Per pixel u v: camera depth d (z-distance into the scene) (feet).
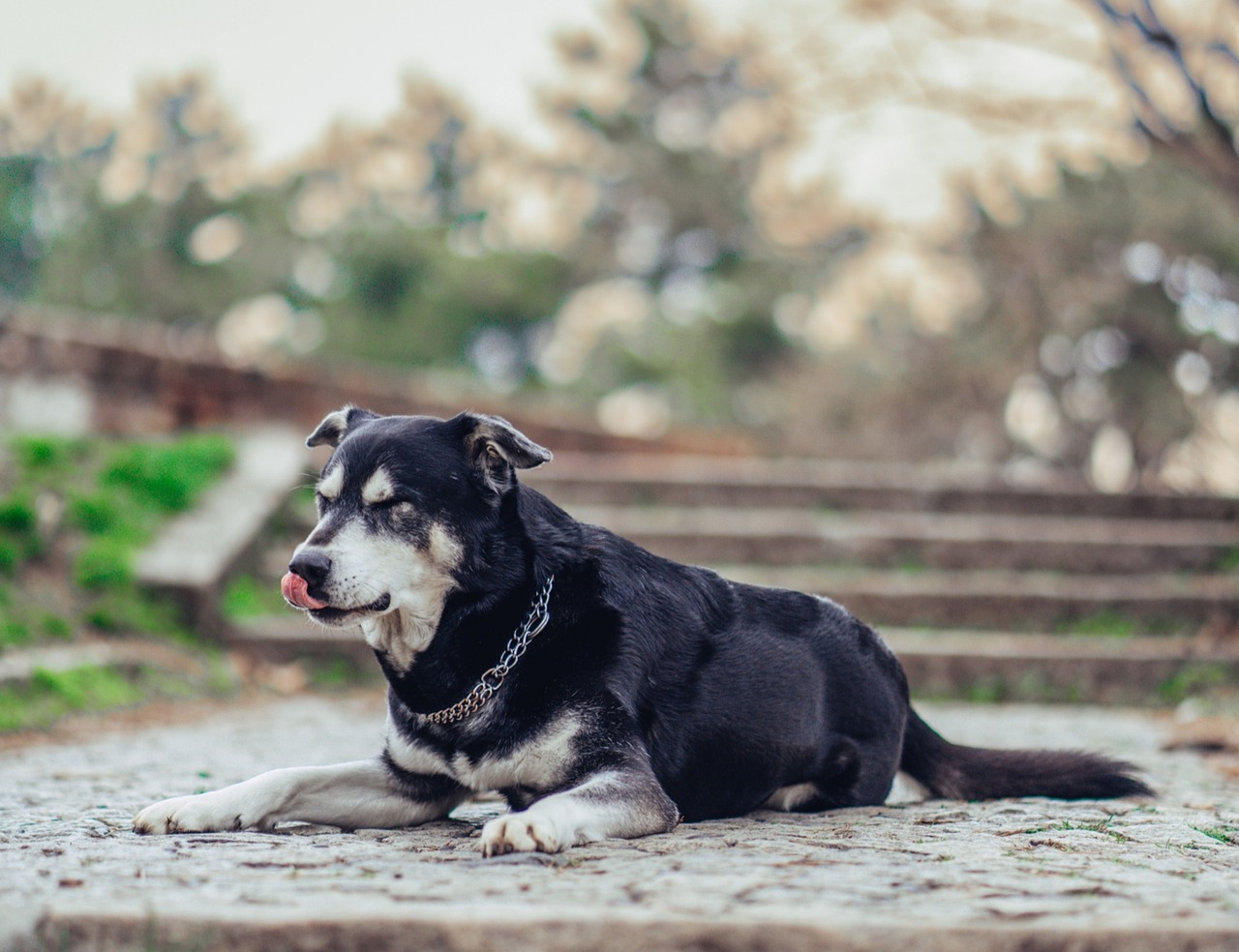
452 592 11.91
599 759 11.48
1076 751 15.07
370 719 24.57
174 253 106.32
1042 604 32.68
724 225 101.19
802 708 13.08
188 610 29.48
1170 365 68.39
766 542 35.63
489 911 7.99
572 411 60.23
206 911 8.05
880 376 94.02
